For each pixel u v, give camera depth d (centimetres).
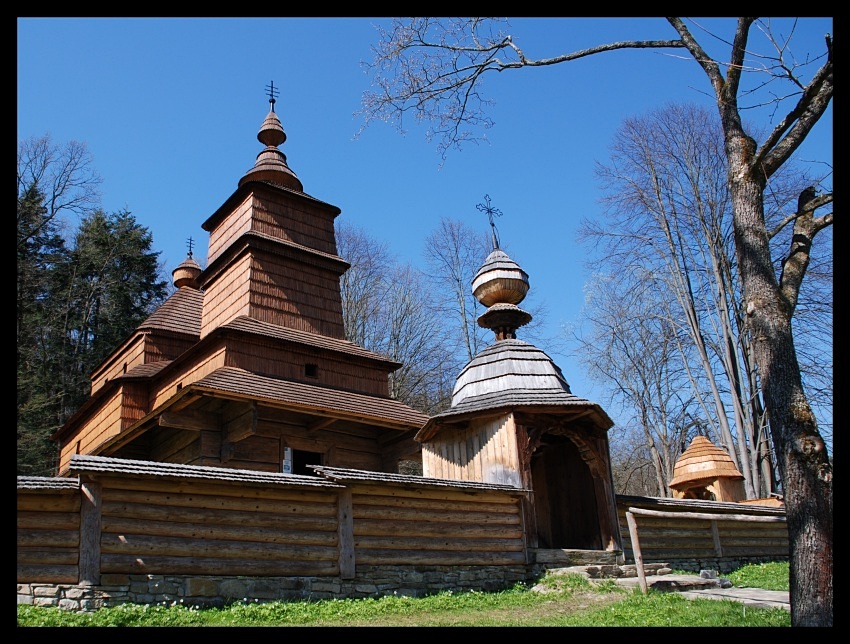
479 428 1677
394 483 1320
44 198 3703
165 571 1031
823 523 691
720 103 869
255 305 2203
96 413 2680
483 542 1449
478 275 2033
